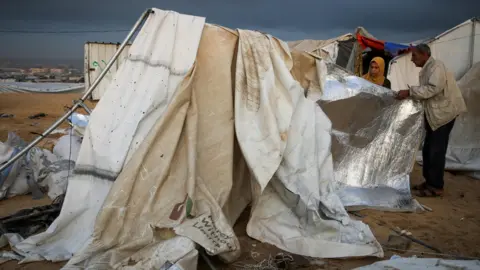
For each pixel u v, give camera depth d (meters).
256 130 4.38
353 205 5.55
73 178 4.25
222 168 4.42
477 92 7.80
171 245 3.53
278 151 4.32
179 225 3.76
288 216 4.54
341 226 4.36
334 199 4.63
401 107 6.00
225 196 4.38
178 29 4.53
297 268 3.92
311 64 5.36
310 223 4.39
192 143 4.18
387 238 4.72
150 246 3.64
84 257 3.54
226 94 4.54
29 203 5.59
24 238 4.32
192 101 4.31
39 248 3.99
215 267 3.83
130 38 4.63
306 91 5.29
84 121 7.36
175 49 4.45
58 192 5.82
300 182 4.51
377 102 5.92
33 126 13.26
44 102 20.31
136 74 4.41
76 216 4.13
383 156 5.98
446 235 4.86
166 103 4.26
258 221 4.57
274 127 4.34
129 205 3.81
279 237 4.38
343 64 12.73
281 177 4.47
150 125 4.18
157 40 4.50
